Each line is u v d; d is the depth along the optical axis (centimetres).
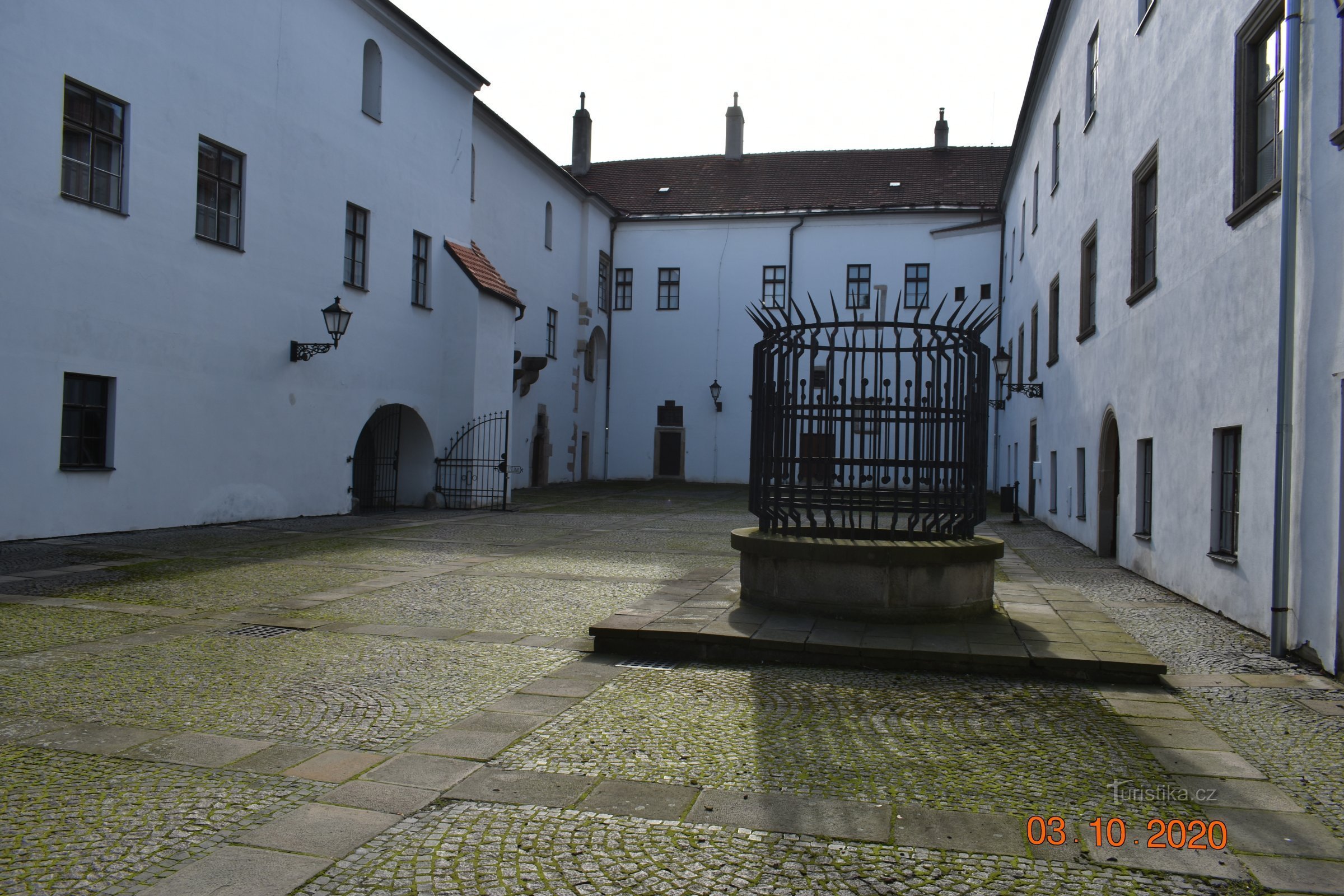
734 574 1035
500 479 2325
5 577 989
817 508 884
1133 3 1252
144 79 1394
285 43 1695
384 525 1708
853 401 773
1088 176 1565
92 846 338
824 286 3691
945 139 4003
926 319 3584
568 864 329
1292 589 704
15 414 1216
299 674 609
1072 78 1741
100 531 1346
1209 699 580
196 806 378
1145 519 1199
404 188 2086
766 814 377
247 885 309
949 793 404
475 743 466
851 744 474
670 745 467
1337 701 579
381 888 308
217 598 898
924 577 722
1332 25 669
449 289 2217
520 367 2931
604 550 1388
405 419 2192
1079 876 325
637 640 684
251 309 1628
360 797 391
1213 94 927
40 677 591
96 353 1327
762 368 814
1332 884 323
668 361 3816
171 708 523
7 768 421
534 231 3131
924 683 605
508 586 1009
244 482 1625
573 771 427
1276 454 723
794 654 654
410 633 751
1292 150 716
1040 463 2131
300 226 1747
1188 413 995
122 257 1365
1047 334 2061
